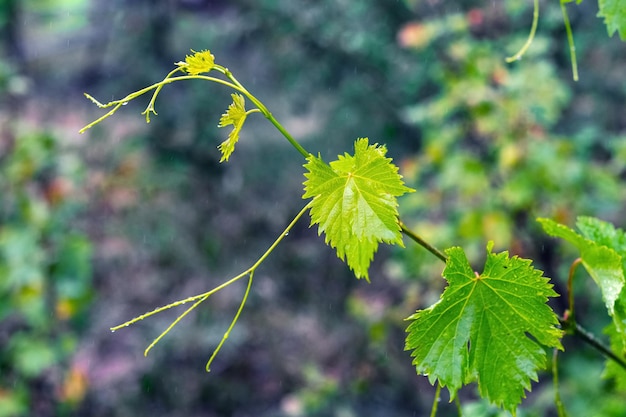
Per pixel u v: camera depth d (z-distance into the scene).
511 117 4.50
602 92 7.20
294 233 9.28
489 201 4.55
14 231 4.78
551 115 4.45
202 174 9.55
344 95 8.20
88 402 6.62
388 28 7.45
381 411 6.24
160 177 8.95
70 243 4.91
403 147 7.90
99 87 10.21
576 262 1.26
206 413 7.15
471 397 6.16
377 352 6.46
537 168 4.37
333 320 7.73
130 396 6.89
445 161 4.84
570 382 4.39
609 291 1.18
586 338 1.34
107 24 10.52
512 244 4.61
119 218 8.04
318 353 7.24
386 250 7.50
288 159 9.64
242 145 9.73
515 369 1.05
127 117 9.73
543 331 1.05
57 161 5.14
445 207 5.19
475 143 5.16
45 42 10.84
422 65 6.73
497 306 1.06
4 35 10.15
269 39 8.69
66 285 4.80
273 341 7.71
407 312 5.34
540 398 4.20
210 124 9.75
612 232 1.30
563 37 6.66
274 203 9.41
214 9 9.69
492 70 4.65
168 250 8.42
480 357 1.06
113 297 7.71
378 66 7.55
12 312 4.89
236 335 7.74
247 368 7.48
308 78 8.62
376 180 1.06
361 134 8.38
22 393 5.05
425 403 6.30
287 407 5.69
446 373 1.05
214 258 8.70
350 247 1.06
